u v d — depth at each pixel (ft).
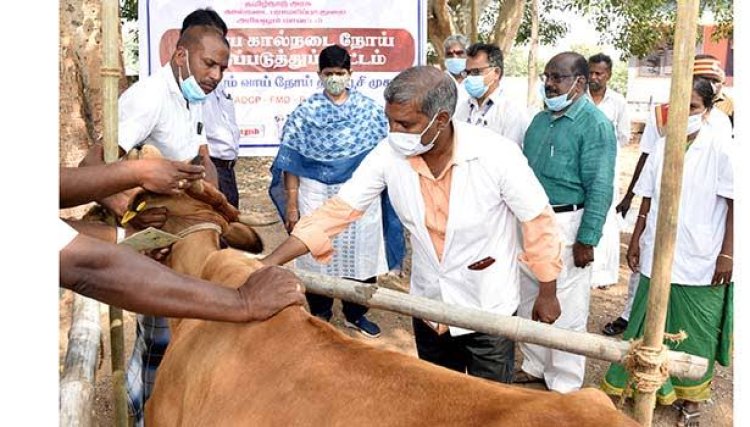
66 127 20.12
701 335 14.21
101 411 14.14
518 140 17.16
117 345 9.01
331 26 20.36
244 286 6.57
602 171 13.76
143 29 19.44
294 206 17.47
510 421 4.83
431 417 5.15
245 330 6.65
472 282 9.89
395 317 20.22
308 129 16.90
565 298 14.70
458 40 22.13
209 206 8.52
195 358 6.99
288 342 6.36
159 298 5.98
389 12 20.34
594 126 13.88
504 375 10.51
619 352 8.08
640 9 46.75
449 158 9.41
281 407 5.90
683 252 13.97
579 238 14.03
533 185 9.46
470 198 9.45
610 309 21.17
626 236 28.43
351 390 5.67
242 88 20.56
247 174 38.78
